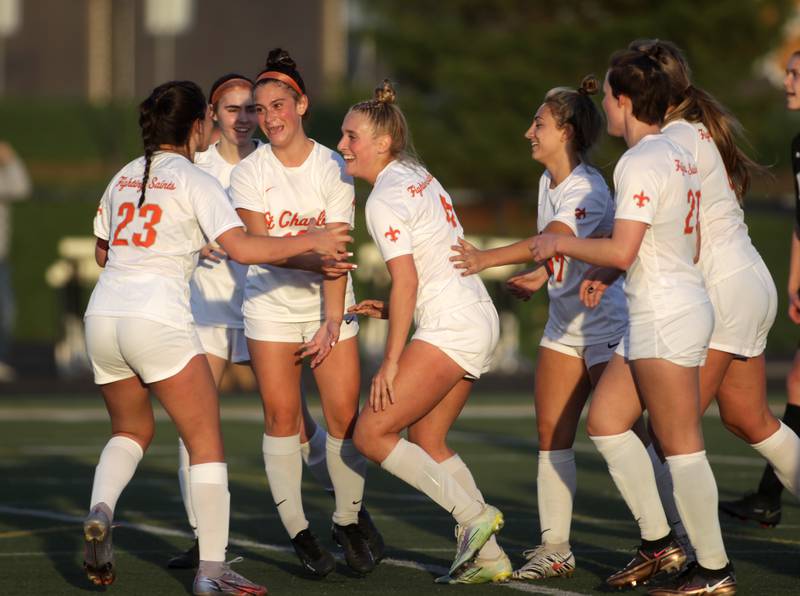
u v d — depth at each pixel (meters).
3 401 52.66
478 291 20.69
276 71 21.12
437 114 106.19
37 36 127.38
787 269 73.31
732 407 20.92
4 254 61.00
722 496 29.62
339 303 20.89
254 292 21.69
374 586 20.36
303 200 21.52
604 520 26.52
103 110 102.00
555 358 21.39
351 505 21.44
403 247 19.77
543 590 19.95
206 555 19.17
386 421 19.84
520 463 35.53
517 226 78.12
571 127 21.34
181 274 19.28
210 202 18.95
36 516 27.36
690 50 101.38
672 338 18.34
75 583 20.61
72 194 76.62
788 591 19.45
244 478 32.88
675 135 19.66
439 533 25.36
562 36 101.69
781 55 109.44
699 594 18.73
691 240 18.81
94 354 19.14
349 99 105.25
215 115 24.22
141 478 33.31
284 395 21.50
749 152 105.88
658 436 18.89
